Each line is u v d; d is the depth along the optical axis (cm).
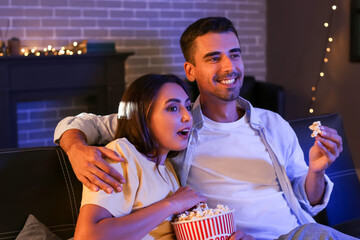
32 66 406
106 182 134
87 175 135
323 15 443
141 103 150
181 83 158
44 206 161
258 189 177
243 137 179
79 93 429
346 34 420
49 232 153
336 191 200
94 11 451
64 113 451
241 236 141
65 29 442
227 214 140
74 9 443
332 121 212
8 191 158
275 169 180
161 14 478
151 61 479
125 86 461
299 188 179
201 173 176
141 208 144
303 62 474
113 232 127
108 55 429
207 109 183
